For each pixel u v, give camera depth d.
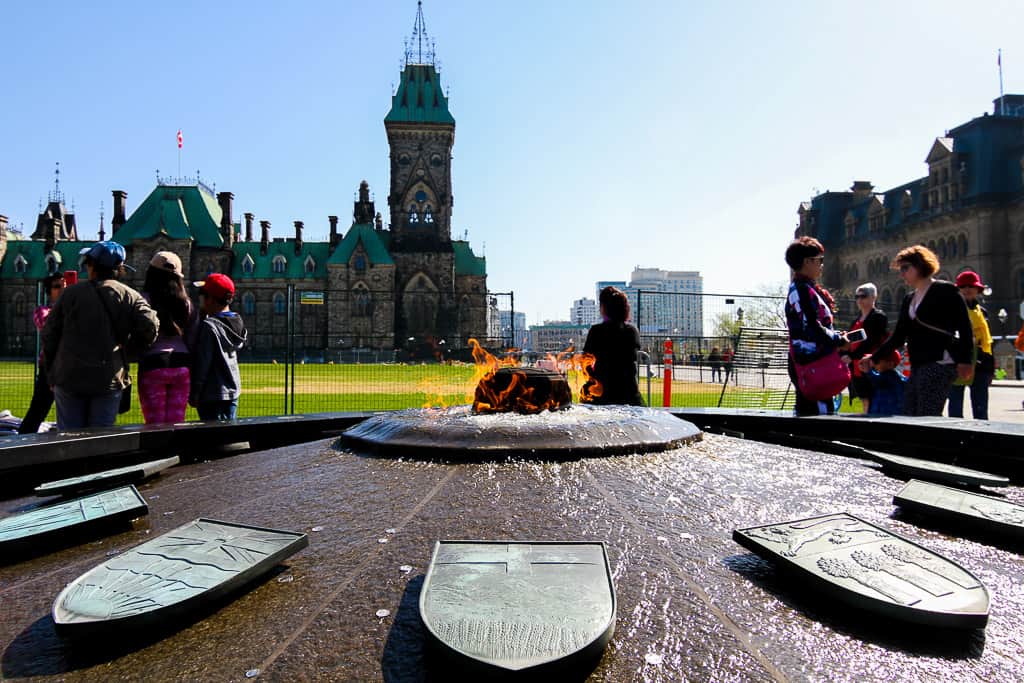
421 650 1.58
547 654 1.44
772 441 4.58
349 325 72.12
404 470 3.18
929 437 3.74
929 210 52.97
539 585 1.79
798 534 2.13
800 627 1.68
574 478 3.00
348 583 1.95
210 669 1.52
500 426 3.54
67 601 1.70
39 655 1.59
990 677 1.46
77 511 2.53
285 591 1.90
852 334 4.79
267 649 1.60
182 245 72.75
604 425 3.64
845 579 1.79
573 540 2.28
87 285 4.95
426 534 2.34
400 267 73.62
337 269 72.31
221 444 4.20
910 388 5.60
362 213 75.62
